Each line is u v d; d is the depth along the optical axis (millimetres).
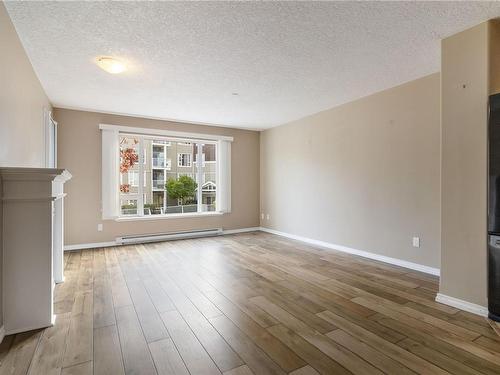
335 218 4688
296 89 3809
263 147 6535
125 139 5242
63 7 2049
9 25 2158
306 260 4023
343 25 2297
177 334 2039
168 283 3102
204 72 3219
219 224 6086
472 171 2346
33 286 2102
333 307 2486
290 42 2564
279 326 2152
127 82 3510
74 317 2305
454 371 1628
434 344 1903
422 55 2846
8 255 2021
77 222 4727
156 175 5520
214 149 6156
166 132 5461
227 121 5652
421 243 3496
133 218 5125
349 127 4410
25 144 2693
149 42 2557
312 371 1632
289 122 5691
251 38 2494
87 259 4082
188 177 5855
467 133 2373
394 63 3029
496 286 2139
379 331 2074
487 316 2227
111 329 2109
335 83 3605
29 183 2072
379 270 3547
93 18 2189
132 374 1607
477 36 2316
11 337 1989
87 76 3307
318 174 5016
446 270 2527
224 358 1757
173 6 2043
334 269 3596
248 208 6488
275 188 6137
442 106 2533
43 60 2891
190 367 1668
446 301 2520
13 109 2291
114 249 4707
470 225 2365
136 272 3488
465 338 1973
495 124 2148
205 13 2129
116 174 4980
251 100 4270
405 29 2363
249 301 2621
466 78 2379
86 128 4805
